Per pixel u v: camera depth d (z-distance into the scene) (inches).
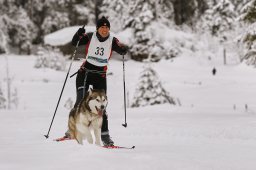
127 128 730.2
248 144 506.9
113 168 302.8
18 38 3681.1
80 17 3875.5
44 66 2851.9
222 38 3663.9
